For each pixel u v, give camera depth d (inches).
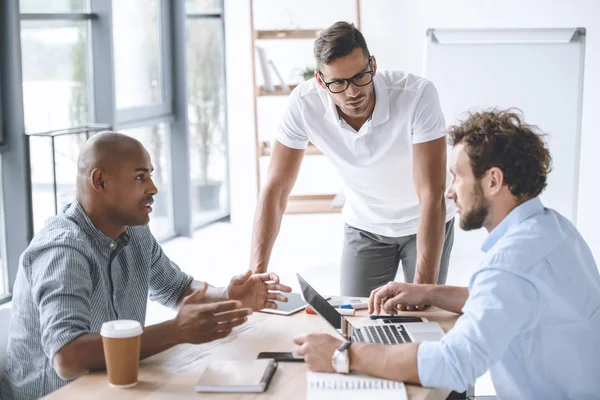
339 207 219.6
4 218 180.4
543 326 68.8
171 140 246.8
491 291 67.2
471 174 71.7
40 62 188.7
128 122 222.2
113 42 210.4
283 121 111.3
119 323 69.6
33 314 79.7
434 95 105.5
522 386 71.0
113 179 82.2
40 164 178.5
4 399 82.8
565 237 70.8
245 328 84.5
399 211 117.4
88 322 75.8
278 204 110.6
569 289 68.6
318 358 71.8
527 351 69.6
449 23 225.6
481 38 208.4
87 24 203.8
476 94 207.6
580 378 69.8
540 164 71.1
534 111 207.0
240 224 242.1
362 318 87.7
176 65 241.9
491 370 74.1
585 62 219.0
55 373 79.3
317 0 230.8
